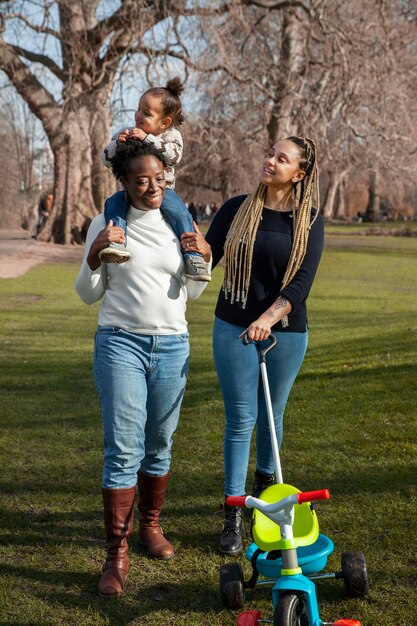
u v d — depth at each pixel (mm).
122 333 3684
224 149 28000
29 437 6012
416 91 28375
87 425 6375
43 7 26281
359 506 4480
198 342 10688
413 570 3713
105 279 3764
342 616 3346
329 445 5637
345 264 26000
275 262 3992
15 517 4445
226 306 4078
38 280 19359
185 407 6895
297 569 3057
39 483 4992
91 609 3438
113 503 3682
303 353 4113
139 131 3711
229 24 25078
